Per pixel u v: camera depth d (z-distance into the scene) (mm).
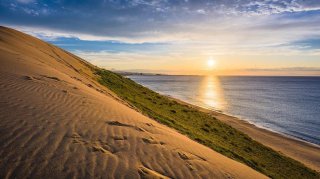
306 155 31750
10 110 6961
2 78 10000
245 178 7340
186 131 18906
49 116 7254
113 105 11445
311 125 55938
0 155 4816
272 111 75375
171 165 6285
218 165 7504
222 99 104562
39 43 41875
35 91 9500
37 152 5199
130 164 5676
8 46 21922
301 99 113562
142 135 7738
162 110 27906
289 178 18000
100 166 5258
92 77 32750
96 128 7266
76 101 9688
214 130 26531
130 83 46250
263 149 25312
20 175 4426
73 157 5336
